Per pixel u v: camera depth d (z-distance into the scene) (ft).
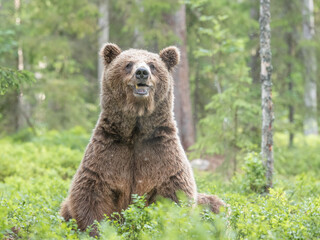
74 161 58.13
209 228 21.56
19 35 78.18
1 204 28.40
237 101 49.83
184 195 25.09
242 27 73.10
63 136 76.84
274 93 63.05
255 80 58.39
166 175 26.21
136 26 68.28
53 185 40.27
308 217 25.09
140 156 26.43
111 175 25.99
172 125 27.45
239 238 23.18
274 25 74.38
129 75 26.12
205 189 38.11
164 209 23.57
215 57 58.80
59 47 77.51
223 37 57.16
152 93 26.27
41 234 21.53
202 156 52.80
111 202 26.30
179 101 67.82
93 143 26.63
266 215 25.48
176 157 26.63
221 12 65.87
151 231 22.57
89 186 25.80
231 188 41.32
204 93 73.61
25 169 54.03
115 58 28.55
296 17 77.36
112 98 26.81
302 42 78.79
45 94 79.20
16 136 78.84
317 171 62.90
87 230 23.90
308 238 22.47
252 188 38.17
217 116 51.11
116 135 26.45
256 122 50.98
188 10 68.13
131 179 26.45
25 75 35.40
